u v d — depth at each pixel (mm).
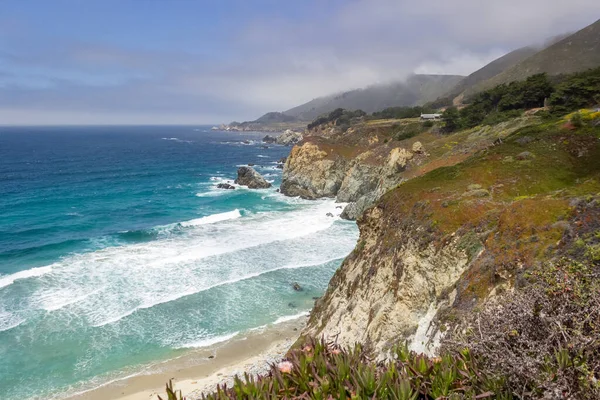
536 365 4098
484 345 4605
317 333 24219
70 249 41906
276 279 35781
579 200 15547
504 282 14258
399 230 23359
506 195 22953
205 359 24969
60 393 21938
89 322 28031
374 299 21812
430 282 18922
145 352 25469
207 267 37438
